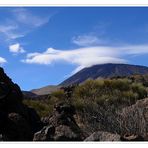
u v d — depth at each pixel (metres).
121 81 20.12
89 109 12.08
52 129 6.50
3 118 7.09
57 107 7.80
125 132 7.71
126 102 16.12
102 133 6.17
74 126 7.30
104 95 17.36
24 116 7.66
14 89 8.17
